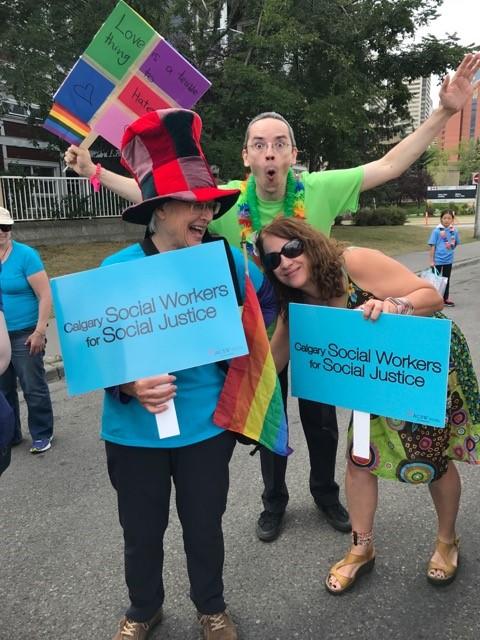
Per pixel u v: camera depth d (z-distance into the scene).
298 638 2.09
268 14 14.26
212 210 1.80
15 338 3.74
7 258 3.68
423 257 15.39
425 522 2.81
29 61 10.55
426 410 1.92
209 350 1.74
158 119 1.66
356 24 16.48
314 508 3.01
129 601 2.34
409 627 2.12
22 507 3.14
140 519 1.88
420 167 53.22
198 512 1.88
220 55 16.09
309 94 16.20
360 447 2.11
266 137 2.31
